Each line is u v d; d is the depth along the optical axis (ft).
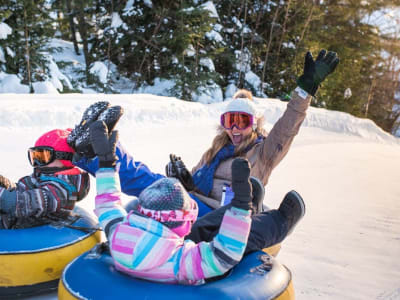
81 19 64.28
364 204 17.98
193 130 38.37
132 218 6.88
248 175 6.58
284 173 24.23
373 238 13.52
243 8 74.69
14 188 9.23
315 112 61.41
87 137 9.25
